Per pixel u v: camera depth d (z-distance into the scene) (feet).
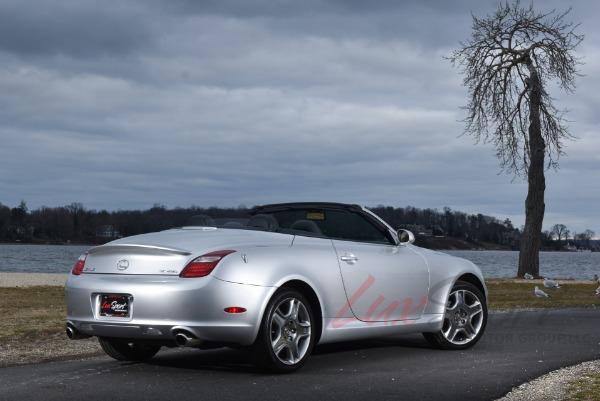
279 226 27.12
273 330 22.30
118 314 21.80
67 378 21.85
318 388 20.38
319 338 23.65
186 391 19.94
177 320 21.12
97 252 22.98
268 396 19.35
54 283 72.64
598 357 26.13
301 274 22.95
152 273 21.81
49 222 457.27
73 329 22.85
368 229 26.94
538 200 98.17
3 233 472.85
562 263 277.03
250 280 21.66
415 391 20.01
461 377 22.03
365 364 24.40
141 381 21.35
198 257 21.59
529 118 98.89
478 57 100.58
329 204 26.68
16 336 32.01
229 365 24.21
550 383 21.11
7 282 72.28
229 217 26.09
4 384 20.90
